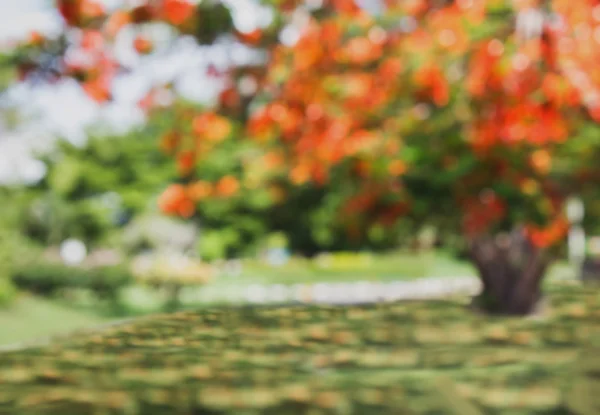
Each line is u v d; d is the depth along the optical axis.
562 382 3.48
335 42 9.05
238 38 8.48
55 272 30.69
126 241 53.16
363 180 9.12
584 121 8.52
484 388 3.47
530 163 8.38
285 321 5.17
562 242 9.30
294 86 9.11
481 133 8.27
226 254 52.84
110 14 8.12
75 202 52.91
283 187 10.62
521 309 8.60
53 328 25.78
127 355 4.21
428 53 8.54
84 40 8.14
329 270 52.94
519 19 8.41
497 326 4.97
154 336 4.71
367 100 8.84
